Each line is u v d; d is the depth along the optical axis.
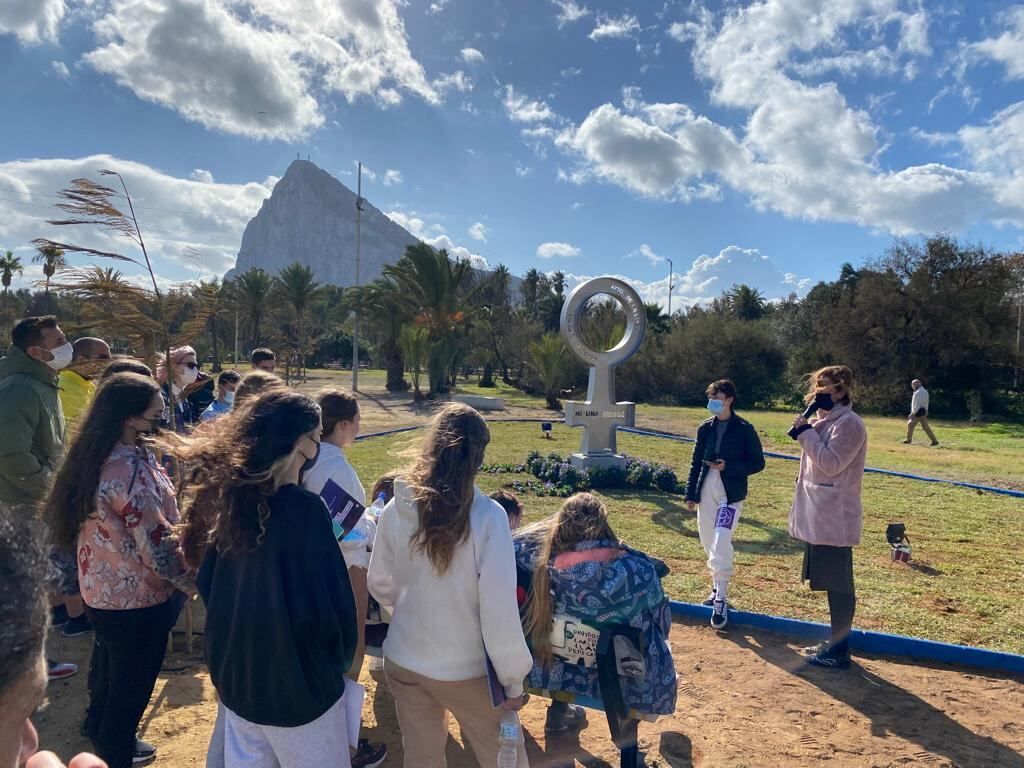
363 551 3.06
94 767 1.13
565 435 18.77
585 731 3.70
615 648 2.95
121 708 2.99
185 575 2.94
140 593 2.93
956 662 4.64
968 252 33.69
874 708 3.96
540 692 3.15
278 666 2.08
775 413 31.64
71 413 5.34
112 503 2.84
